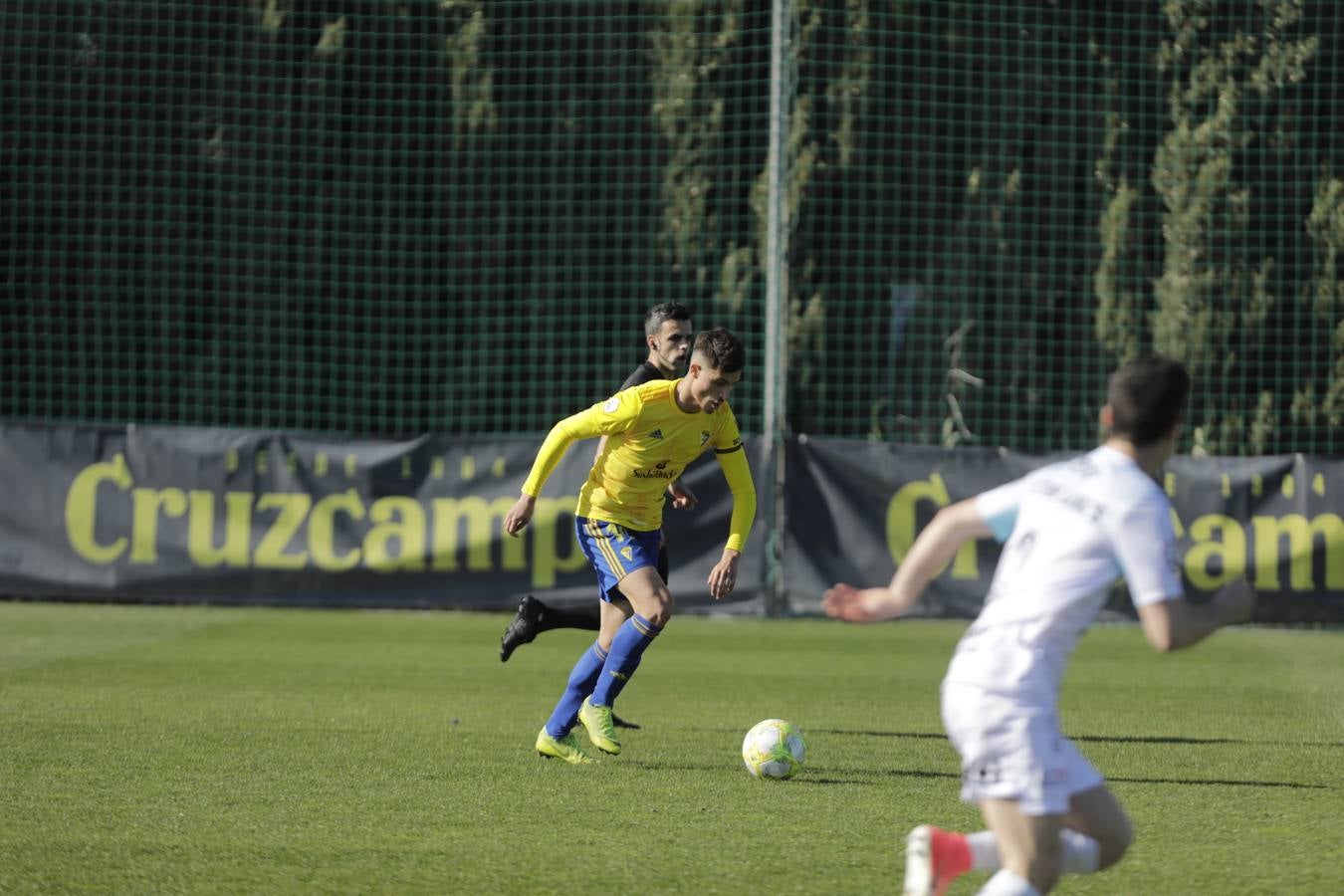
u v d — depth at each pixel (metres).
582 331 73.56
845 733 27.66
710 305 73.75
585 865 16.70
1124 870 16.84
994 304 75.38
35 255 75.44
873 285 74.56
